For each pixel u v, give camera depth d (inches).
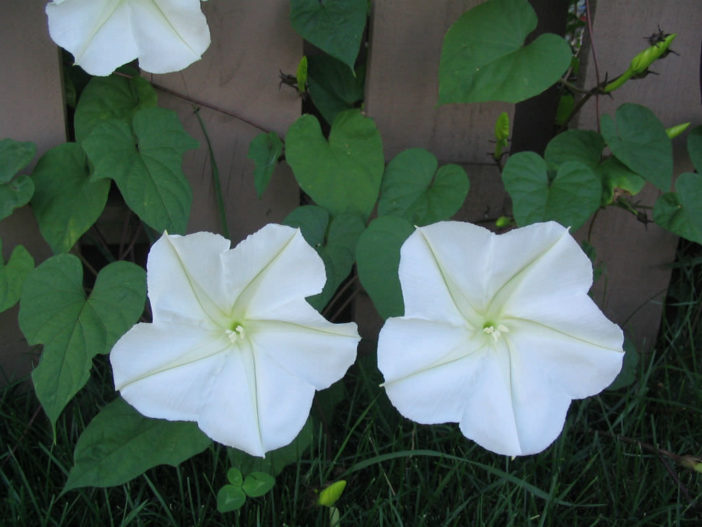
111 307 16.3
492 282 15.0
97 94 19.4
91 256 23.9
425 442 19.9
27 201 17.7
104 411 16.7
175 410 15.0
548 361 15.7
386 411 20.6
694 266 25.1
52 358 15.8
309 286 14.7
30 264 17.8
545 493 17.5
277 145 19.9
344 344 14.9
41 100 19.1
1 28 18.2
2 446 18.4
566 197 18.7
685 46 21.8
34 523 16.9
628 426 20.7
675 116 22.6
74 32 16.5
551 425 15.6
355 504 17.8
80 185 18.6
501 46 18.8
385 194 19.6
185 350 15.0
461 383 15.2
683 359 23.0
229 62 20.1
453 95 18.8
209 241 14.0
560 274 14.9
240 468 17.1
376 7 20.3
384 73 21.0
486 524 17.6
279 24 20.0
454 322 15.0
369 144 19.6
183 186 18.2
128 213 20.8
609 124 20.3
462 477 18.8
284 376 15.3
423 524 17.2
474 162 22.6
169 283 14.2
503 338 15.7
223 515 16.9
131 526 16.9
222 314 15.2
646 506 18.7
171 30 16.8
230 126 20.7
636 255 24.0
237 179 21.3
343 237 19.0
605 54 21.6
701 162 21.9
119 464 16.2
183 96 20.1
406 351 14.6
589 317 15.0
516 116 27.0
